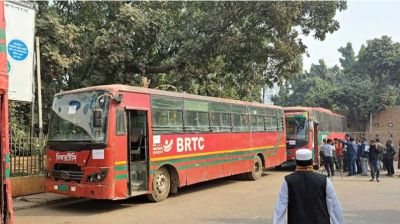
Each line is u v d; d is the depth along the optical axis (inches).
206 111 567.8
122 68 804.6
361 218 380.5
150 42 847.7
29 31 538.9
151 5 888.9
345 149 817.5
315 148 931.3
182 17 921.5
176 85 898.7
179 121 511.2
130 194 431.5
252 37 805.2
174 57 887.1
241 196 514.9
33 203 453.4
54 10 804.0
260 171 703.1
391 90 2165.4
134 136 460.1
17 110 694.5
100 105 418.0
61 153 431.2
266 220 372.8
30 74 538.3
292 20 803.4
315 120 932.6
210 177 563.5
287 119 878.4
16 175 498.6
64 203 474.0
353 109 1878.7
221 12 799.1
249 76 944.3
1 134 229.5
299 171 190.1
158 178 476.1
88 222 371.9
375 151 687.7
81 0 868.0
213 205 451.8
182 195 525.7
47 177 442.9
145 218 386.6
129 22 794.2
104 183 406.0
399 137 1428.4
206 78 913.5
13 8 519.8
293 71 891.4
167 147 487.2
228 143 611.2
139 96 452.4
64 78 854.5
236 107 643.5
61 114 443.2
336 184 636.1
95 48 782.5
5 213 226.7
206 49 802.8
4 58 235.0
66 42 724.7
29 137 523.8
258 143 701.3
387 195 521.0
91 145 411.5
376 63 1907.0
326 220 182.5
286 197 187.6
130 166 433.4
